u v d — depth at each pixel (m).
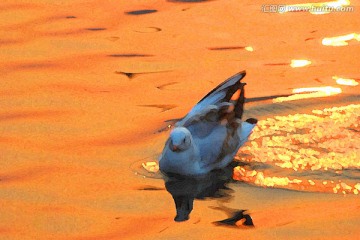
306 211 13.23
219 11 20.80
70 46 19.09
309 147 15.27
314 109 16.38
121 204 13.49
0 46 19.03
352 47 18.83
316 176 14.40
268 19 20.30
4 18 20.44
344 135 15.56
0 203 13.40
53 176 14.23
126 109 16.45
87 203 13.49
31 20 20.34
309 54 18.56
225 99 15.20
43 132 15.60
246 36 19.47
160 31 19.77
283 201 13.59
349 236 12.48
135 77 17.70
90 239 12.48
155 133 15.63
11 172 14.32
